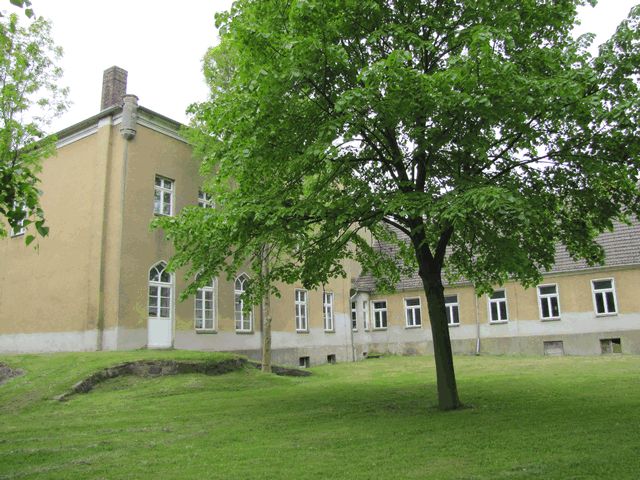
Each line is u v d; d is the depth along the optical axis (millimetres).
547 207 11297
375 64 8438
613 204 11234
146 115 21141
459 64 8992
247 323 24891
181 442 7965
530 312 29875
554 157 10438
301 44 8773
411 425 8875
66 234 21234
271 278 12445
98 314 19297
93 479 5883
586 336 28188
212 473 6035
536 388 13203
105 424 9836
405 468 6062
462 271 13883
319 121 10023
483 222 10875
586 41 10266
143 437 8430
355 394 13688
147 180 20844
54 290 21172
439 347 10695
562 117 9383
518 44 10336
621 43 9586
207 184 16891
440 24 10156
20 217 5820
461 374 18047
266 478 5766
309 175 11297
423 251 10984
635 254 27422
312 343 29328
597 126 9664
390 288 14883
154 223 11891
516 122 9367
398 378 17984
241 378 16828
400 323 34312
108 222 20078
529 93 8867
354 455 6816
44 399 12984
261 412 11000
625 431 7539
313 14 9266
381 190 11180
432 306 10867
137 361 15992
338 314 32031
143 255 20281
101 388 14484
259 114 9688
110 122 20781
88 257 20188
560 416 9047
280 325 27172
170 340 20906
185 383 15336
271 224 9719
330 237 11586
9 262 23297
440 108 8766
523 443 7094
